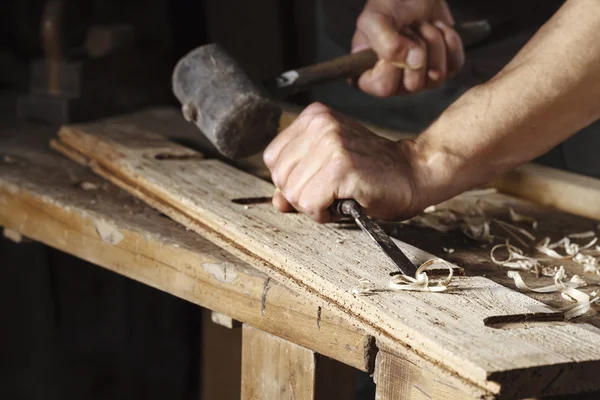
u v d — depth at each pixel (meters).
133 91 2.75
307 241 1.45
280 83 1.89
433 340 1.08
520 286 1.33
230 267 1.45
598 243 1.61
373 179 1.42
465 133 1.47
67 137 2.30
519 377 1.00
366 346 1.25
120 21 3.33
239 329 2.39
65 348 3.47
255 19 3.18
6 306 3.42
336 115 1.54
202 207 1.63
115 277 3.45
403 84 2.02
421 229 1.65
